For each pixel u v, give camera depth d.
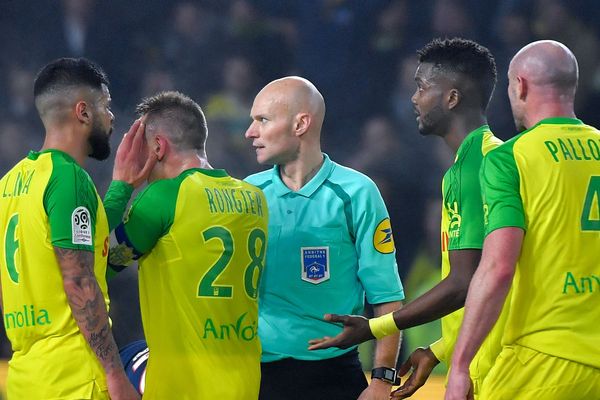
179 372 14.02
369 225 15.90
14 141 40.28
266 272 15.92
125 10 42.41
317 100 16.02
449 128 15.10
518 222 12.73
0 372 24.36
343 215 15.89
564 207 12.95
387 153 38.81
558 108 13.47
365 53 41.91
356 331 14.62
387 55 41.72
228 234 14.25
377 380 15.98
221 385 14.11
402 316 14.29
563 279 12.91
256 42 42.41
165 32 42.72
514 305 13.14
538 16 41.44
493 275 12.56
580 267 12.94
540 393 12.92
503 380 13.13
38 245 13.36
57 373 13.30
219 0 43.12
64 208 13.18
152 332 14.18
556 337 12.87
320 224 15.86
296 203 15.95
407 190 38.31
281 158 15.96
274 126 15.83
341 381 16.03
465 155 14.32
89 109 14.02
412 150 39.12
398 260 37.19
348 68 41.84
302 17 42.75
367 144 39.16
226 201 14.35
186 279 14.02
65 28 42.28
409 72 40.62
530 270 13.00
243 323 14.47
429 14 41.88
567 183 13.00
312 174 16.06
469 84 14.91
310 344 14.83
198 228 14.04
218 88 41.94
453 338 14.88
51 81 13.93
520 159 13.03
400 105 40.47
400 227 37.59
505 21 41.41
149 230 13.92
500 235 12.69
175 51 42.44
